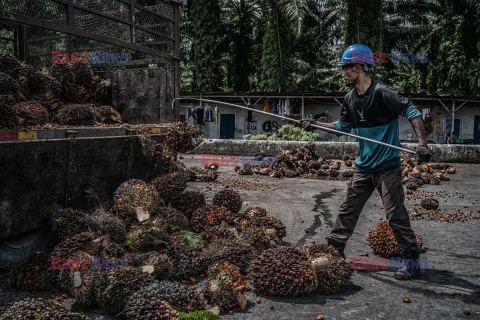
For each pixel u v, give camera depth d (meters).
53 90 5.51
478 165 13.97
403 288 3.37
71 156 3.81
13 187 3.28
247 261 3.59
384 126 3.52
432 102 23.92
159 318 2.47
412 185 8.80
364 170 3.63
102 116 5.68
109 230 3.50
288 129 17.66
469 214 6.25
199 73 24.75
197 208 4.71
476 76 18.61
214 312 2.73
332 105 24.19
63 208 3.82
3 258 3.46
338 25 30.91
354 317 2.83
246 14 28.61
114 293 2.76
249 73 29.11
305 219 5.91
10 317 2.30
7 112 3.31
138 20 5.91
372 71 22.94
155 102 6.31
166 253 3.46
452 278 3.60
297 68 27.45
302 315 2.85
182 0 6.25
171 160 5.11
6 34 7.34
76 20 5.51
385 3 27.62
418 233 4.72
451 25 27.47
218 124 25.09
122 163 4.57
